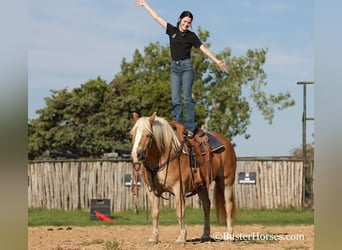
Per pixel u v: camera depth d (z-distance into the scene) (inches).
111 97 1878.7
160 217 911.0
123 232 621.3
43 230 652.7
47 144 1769.2
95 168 1064.8
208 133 490.3
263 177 1048.8
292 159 1046.4
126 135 1813.5
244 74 1801.2
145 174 434.6
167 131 425.4
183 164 436.5
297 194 1040.2
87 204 1061.8
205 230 489.7
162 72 2000.5
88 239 533.3
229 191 497.4
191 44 465.4
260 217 891.4
